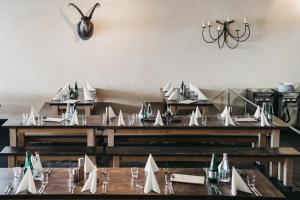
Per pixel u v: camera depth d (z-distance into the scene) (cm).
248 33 819
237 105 834
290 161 524
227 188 357
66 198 343
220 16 813
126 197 343
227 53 824
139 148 556
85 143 713
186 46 821
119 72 825
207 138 618
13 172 390
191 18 812
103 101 830
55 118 593
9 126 556
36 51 811
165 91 791
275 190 355
